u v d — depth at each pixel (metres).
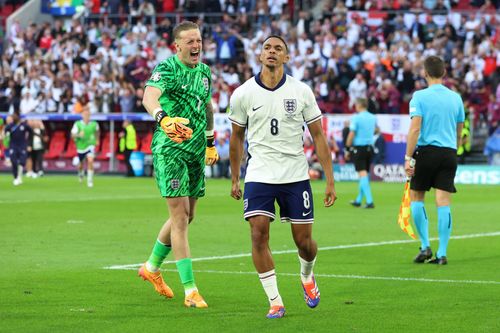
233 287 24.88
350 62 90.12
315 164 82.62
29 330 19.12
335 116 81.69
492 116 81.81
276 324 19.86
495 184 77.12
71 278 26.36
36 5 114.75
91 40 104.62
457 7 98.62
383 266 29.19
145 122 91.50
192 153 22.59
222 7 103.25
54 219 44.31
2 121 93.12
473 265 29.44
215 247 34.00
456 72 87.19
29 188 68.50
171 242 22.39
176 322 20.08
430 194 63.66
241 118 21.25
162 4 105.31
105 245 34.41
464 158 81.94
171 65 22.27
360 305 22.20
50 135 96.00
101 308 21.72
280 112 20.84
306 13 97.00
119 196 60.28
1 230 39.38
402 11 96.56
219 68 95.19
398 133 80.31
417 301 22.77
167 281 25.81
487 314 21.03
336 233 39.28
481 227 41.94
